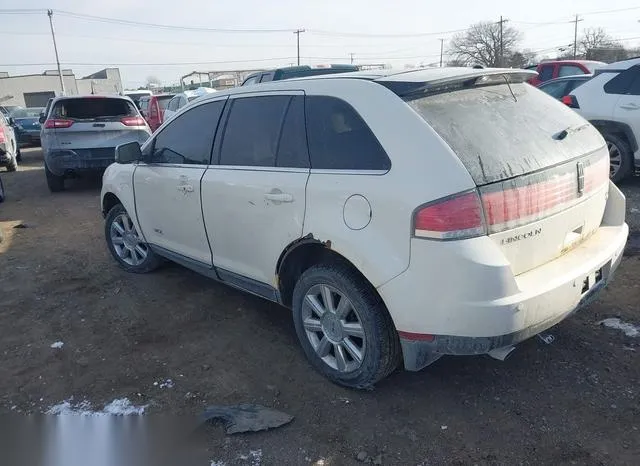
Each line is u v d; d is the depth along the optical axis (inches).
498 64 2778.1
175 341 158.9
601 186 133.0
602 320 155.8
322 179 123.4
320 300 132.7
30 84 2684.5
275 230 135.4
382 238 111.5
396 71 132.5
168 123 181.0
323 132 127.0
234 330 163.9
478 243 103.0
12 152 534.9
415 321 109.5
